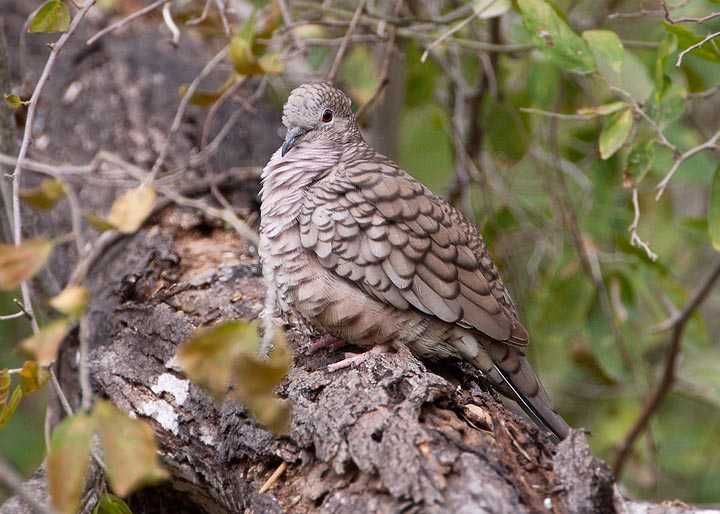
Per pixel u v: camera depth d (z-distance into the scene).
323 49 12.09
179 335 8.22
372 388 6.47
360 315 7.54
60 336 4.76
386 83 10.16
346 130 8.67
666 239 12.38
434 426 5.97
